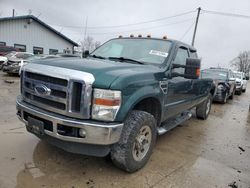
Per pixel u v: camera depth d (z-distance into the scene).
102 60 4.09
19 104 3.53
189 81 5.15
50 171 3.51
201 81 6.09
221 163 4.36
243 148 5.31
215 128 6.83
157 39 4.73
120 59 4.43
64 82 3.03
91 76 2.99
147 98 3.76
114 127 3.02
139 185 3.35
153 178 3.57
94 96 2.98
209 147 5.15
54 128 3.08
